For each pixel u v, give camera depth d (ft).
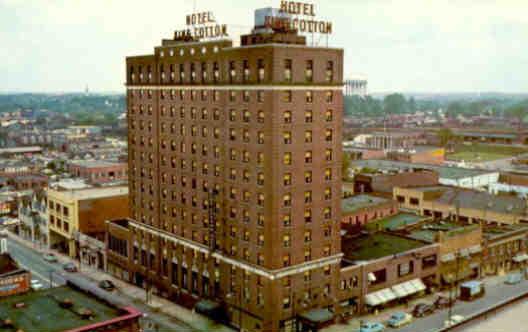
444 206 505.66
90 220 490.90
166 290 387.14
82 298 280.92
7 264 345.51
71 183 567.59
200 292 355.97
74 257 489.26
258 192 307.58
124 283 421.59
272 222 300.20
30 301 276.21
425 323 329.72
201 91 342.23
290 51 295.48
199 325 335.88
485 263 419.54
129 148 417.28
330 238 325.83
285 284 309.42
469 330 290.15
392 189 555.28
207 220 346.13
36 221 544.21
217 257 339.36
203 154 344.69
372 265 346.33
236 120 317.42
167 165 377.09
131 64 406.00
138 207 409.90
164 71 372.99
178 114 363.35
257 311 313.73
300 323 315.58
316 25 325.21
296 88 299.99
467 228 407.44
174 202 373.81
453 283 393.29
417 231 426.51
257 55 299.17
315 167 314.35
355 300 341.21
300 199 310.04
